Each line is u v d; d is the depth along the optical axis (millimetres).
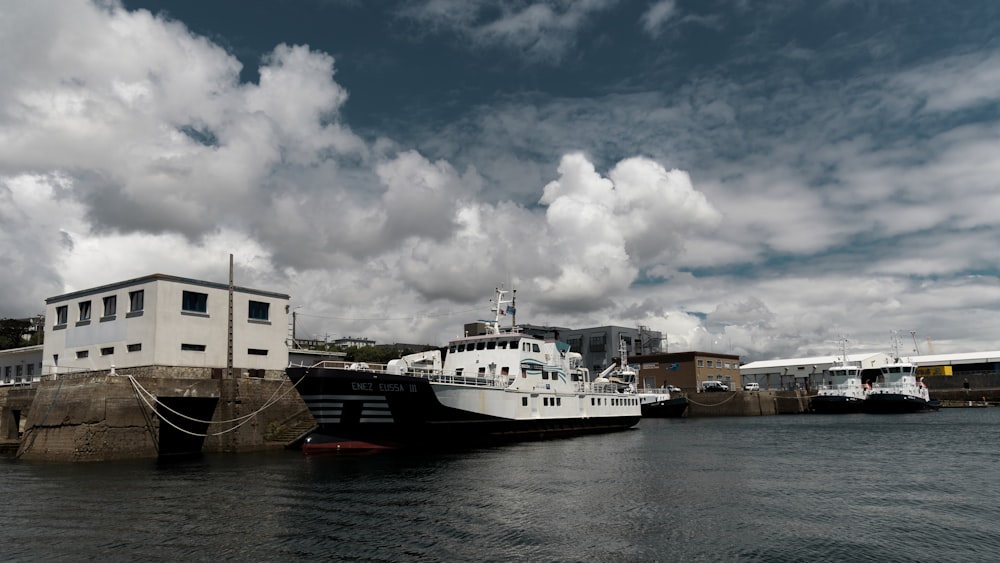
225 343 47281
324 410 37750
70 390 38875
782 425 73625
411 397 40219
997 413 88688
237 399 43875
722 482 29297
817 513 22844
